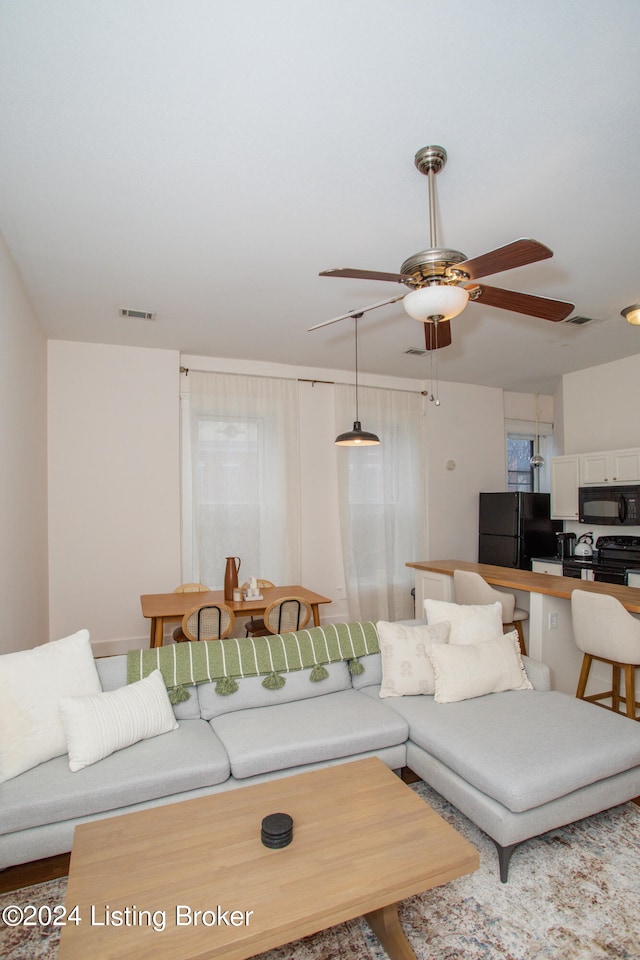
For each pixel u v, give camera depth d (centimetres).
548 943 160
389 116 190
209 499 498
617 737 214
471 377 607
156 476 475
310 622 465
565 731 219
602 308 390
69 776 188
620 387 529
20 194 237
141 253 295
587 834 213
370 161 216
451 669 257
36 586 378
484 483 650
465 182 232
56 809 177
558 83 176
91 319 398
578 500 536
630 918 170
